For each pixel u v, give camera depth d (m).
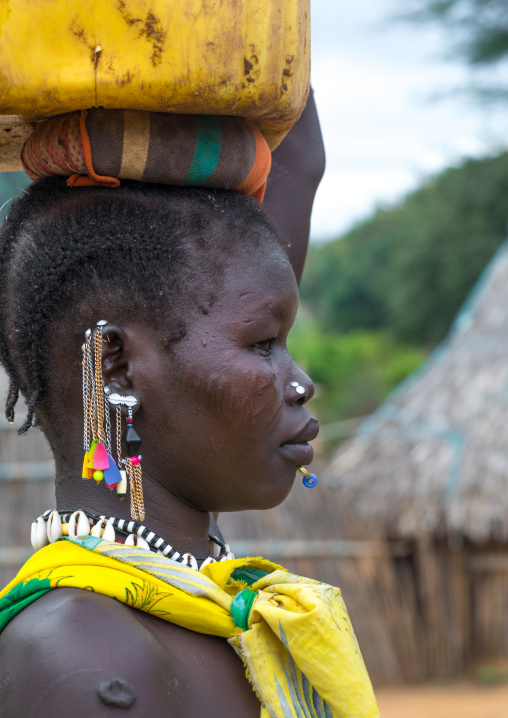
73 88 1.14
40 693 1.03
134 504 1.21
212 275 1.26
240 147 1.28
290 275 1.33
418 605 9.70
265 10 1.18
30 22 1.13
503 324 10.98
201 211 1.28
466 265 22.36
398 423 10.51
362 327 25.78
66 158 1.25
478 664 9.67
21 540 7.86
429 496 9.42
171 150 1.24
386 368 20.88
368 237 26.73
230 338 1.25
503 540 9.63
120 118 1.22
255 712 1.19
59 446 1.30
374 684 9.20
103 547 1.19
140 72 1.14
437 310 22.92
